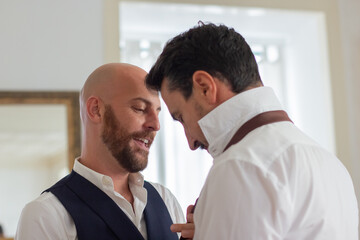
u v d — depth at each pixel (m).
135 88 1.77
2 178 3.38
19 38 3.53
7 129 3.43
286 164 1.19
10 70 3.49
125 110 1.77
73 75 3.56
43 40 3.56
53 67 3.55
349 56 4.08
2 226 3.33
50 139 3.47
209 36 1.33
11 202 3.37
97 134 1.80
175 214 2.00
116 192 1.75
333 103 4.01
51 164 3.45
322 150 1.29
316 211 1.18
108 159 1.80
